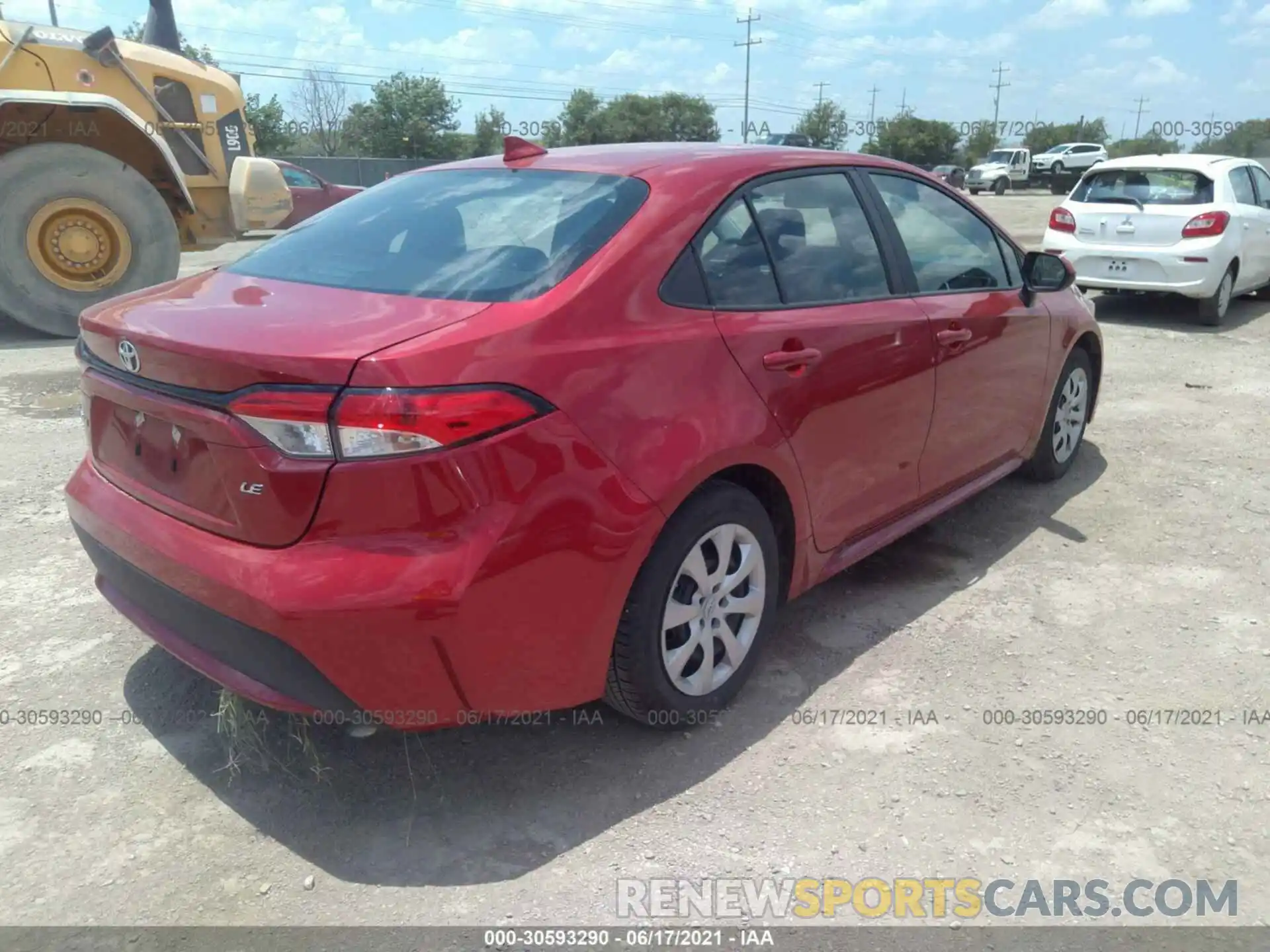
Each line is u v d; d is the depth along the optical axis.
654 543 2.70
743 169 3.20
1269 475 5.30
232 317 2.57
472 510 2.31
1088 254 9.66
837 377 3.24
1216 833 2.62
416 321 2.45
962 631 3.66
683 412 2.72
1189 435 6.02
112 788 2.76
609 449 2.53
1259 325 9.70
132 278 8.73
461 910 2.36
